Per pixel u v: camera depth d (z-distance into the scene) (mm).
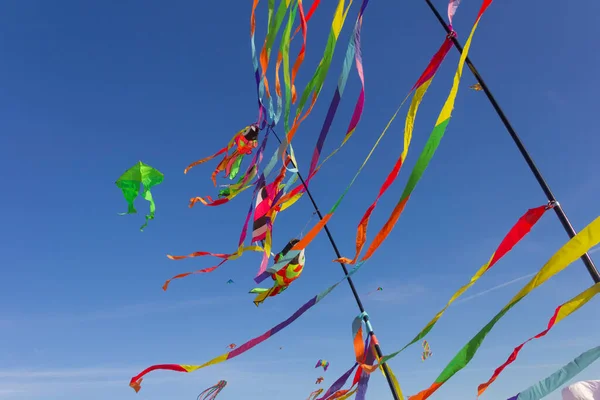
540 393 1811
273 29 4195
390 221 2477
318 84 3271
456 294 2182
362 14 2844
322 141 3123
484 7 2270
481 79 2469
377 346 3318
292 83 3707
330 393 3613
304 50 3553
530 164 2223
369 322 3455
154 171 4250
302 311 3145
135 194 4230
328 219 3080
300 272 4512
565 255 1811
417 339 2158
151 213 4188
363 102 2848
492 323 1922
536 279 1854
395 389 3125
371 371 2527
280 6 3900
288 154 4660
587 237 1782
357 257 2779
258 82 4859
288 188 4488
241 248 4629
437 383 2051
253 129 5281
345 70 2926
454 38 2520
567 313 1879
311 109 3365
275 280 4547
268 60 4477
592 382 1910
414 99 2598
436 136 2297
